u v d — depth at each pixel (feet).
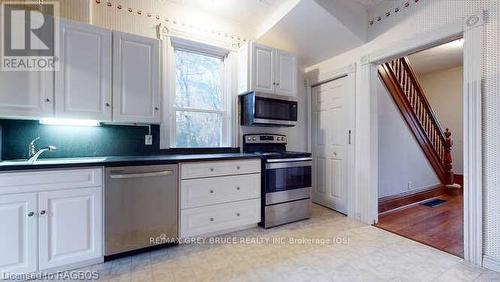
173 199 7.13
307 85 12.71
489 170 6.14
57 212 5.64
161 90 8.83
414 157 12.74
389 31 8.74
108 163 6.18
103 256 6.27
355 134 9.99
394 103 11.75
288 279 5.69
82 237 5.93
